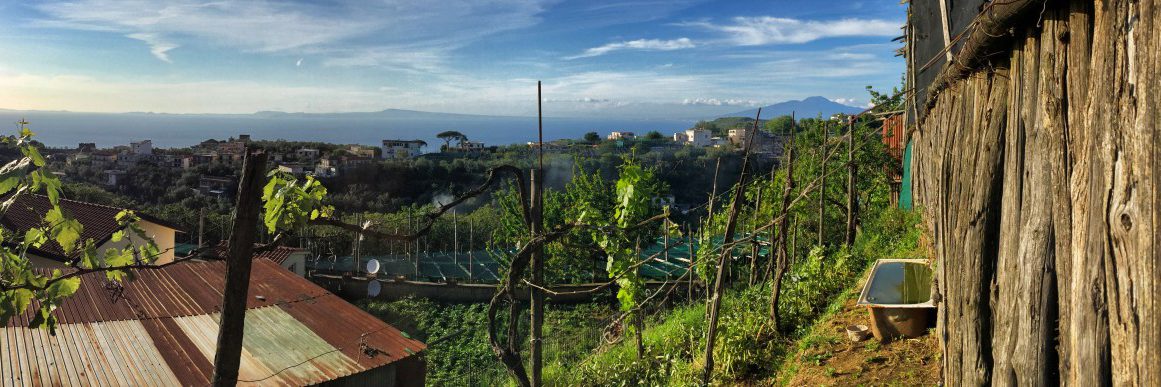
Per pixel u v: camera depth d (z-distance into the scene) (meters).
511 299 6.84
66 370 8.70
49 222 3.42
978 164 4.13
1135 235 2.23
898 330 7.47
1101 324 2.51
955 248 4.70
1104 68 2.46
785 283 10.88
